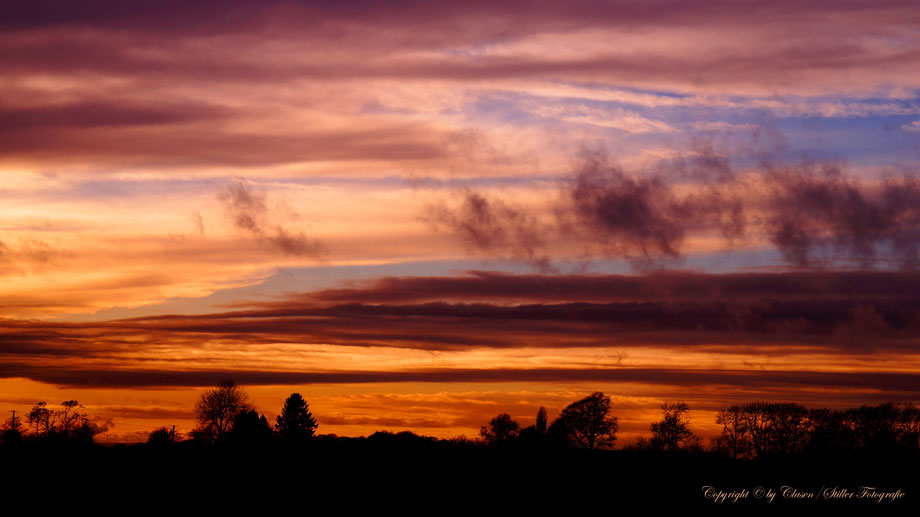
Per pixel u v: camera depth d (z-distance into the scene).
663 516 89.62
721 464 109.25
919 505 93.44
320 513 86.62
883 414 121.31
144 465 106.25
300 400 147.75
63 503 87.88
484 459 112.19
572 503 91.38
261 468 105.38
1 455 109.19
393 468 105.94
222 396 147.25
